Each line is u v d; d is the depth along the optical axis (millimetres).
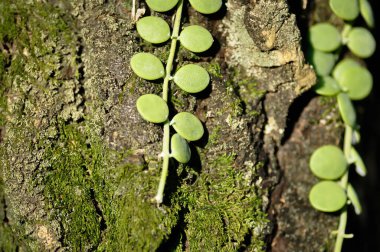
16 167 273
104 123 276
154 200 271
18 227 276
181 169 277
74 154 277
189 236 281
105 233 280
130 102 274
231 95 283
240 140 284
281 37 282
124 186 274
